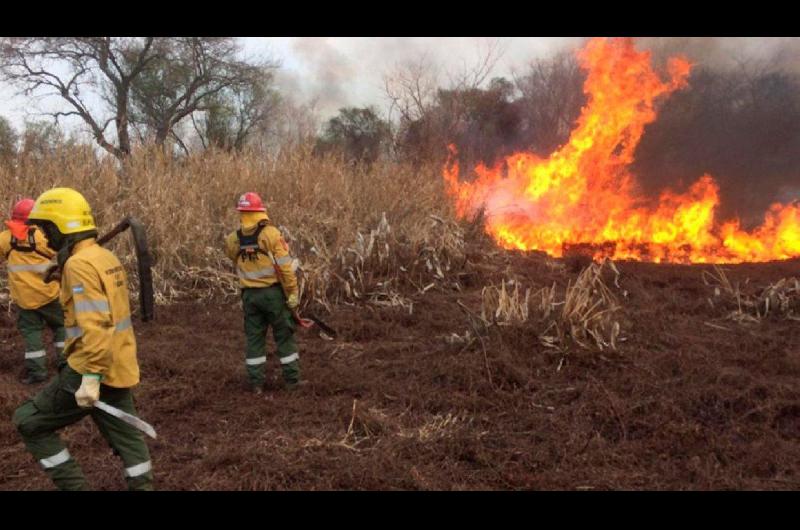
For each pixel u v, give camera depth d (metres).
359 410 5.31
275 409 5.64
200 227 10.29
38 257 6.45
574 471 4.47
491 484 4.32
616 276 9.53
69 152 11.90
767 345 7.00
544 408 5.55
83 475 4.05
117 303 3.67
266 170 12.52
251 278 6.01
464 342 6.81
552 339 6.60
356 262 9.37
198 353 7.20
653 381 5.96
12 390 6.11
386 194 12.16
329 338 7.70
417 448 4.77
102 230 10.01
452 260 10.16
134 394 5.98
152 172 11.58
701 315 8.29
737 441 4.90
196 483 4.29
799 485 4.26
